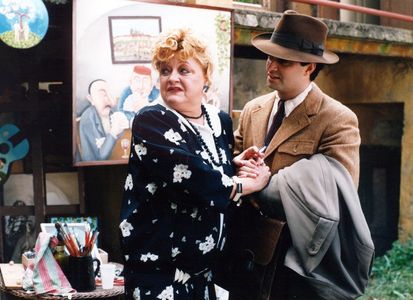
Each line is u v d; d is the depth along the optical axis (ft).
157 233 9.02
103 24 15.35
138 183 9.09
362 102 25.79
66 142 18.85
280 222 9.92
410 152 24.95
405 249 24.49
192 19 16.34
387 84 25.21
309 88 10.34
